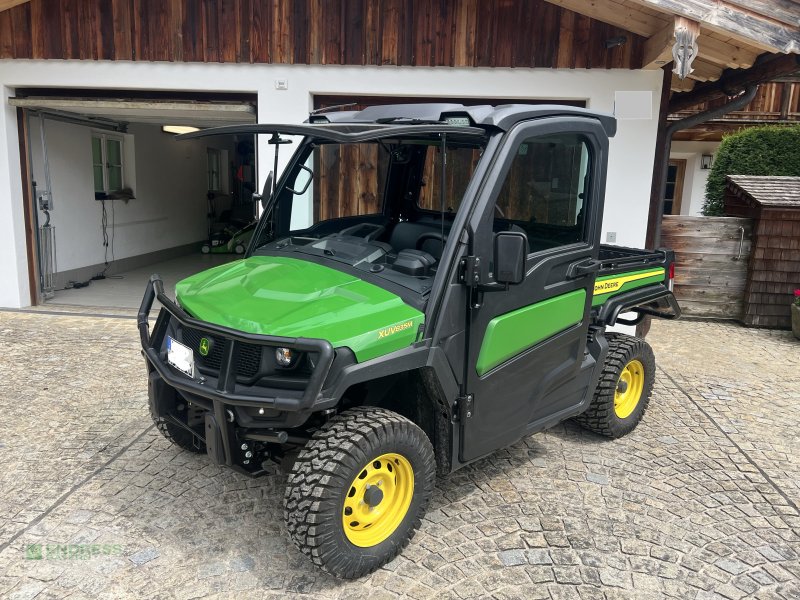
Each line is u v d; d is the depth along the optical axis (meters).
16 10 7.11
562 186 3.61
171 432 3.88
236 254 13.52
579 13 6.52
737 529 3.56
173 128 12.20
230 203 15.74
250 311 3.03
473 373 3.26
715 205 10.29
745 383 6.15
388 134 2.85
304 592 2.90
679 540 3.43
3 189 7.57
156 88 7.12
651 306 5.24
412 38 6.74
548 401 3.95
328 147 4.17
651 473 4.20
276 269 3.54
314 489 2.78
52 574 2.97
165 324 3.49
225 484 3.82
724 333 8.10
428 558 3.20
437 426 3.31
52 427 4.54
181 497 3.66
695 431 4.95
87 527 3.34
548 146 3.47
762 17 5.17
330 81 6.91
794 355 7.18
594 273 3.93
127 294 9.02
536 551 3.28
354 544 2.96
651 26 6.26
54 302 8.34
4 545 3.17
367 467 2.96
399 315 3.02
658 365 6.68
